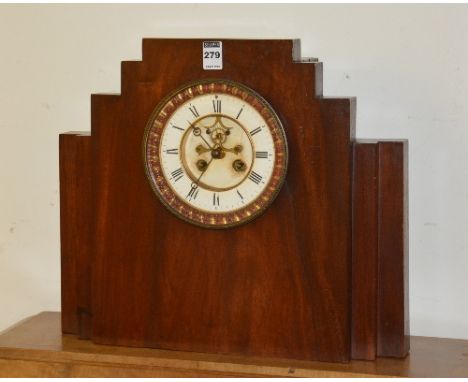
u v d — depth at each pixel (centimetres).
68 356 181
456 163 189
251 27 197
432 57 188
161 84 176
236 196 174
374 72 191
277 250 175
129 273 182
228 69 172
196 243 178
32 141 209
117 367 179
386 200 174
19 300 215
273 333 177
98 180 181
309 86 169
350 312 175
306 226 172
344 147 169
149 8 201
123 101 178
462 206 190
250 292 177
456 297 193
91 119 180
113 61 204
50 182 210
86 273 189
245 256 176
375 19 190
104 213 182
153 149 176
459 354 181
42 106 208
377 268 175
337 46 193
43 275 213
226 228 176
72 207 189
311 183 171
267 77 170
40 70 207
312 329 175
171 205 177
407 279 182
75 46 205
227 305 178
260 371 173
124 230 181
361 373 170
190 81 174
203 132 174
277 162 171
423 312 195
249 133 172
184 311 180
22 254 213
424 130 190
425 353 182
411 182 192
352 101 171
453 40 187
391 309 177
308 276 174
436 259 193
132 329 183
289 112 170
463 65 187
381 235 175
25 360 183
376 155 172
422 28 188
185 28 200
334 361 175
